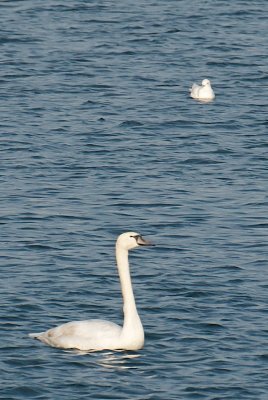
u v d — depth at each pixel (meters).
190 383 21.58
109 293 26.73
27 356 22.55
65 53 55.97
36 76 51.69
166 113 46.16
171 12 65.62
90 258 29.36
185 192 35.81
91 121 44.56
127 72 52.97
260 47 58.44
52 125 43.75
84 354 22.66
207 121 45.06
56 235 31.34
